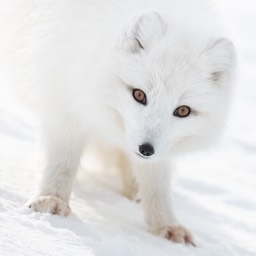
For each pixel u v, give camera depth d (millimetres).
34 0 9562
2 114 16297
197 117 8289
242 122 22859
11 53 9961
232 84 8633
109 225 8508
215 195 13523
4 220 6730
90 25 8609
